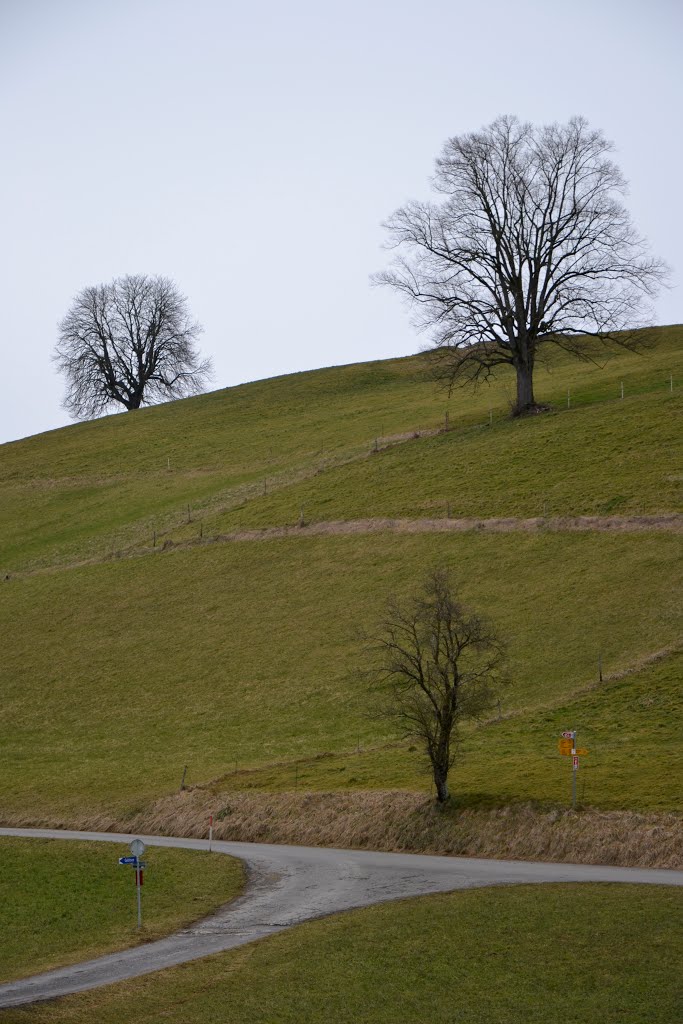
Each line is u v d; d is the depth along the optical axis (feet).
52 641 237.66
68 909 105.81
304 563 246.27
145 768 169.58
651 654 170.40
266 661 205.46
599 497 238.48
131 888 111.24
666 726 145.07
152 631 232.12
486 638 132.98
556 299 285.02
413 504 262.47
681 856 102.83
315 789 142.92
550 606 197.36
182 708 194.18
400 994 74.49
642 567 202.90
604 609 190.90
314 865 113.50
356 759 156.15
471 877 102.58
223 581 248.32
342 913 92.68
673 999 70.64
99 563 278.26
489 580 214.48
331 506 275.18
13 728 199.93
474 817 120.98
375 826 126.82
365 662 193.88
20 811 158.71
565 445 277.85
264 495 299.17
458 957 80.38
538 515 237.66
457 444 302.45
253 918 94.32
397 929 87.10
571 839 110.93
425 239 286.66
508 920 87.35
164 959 84.64
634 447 264.31
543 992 73.46
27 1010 73.51
